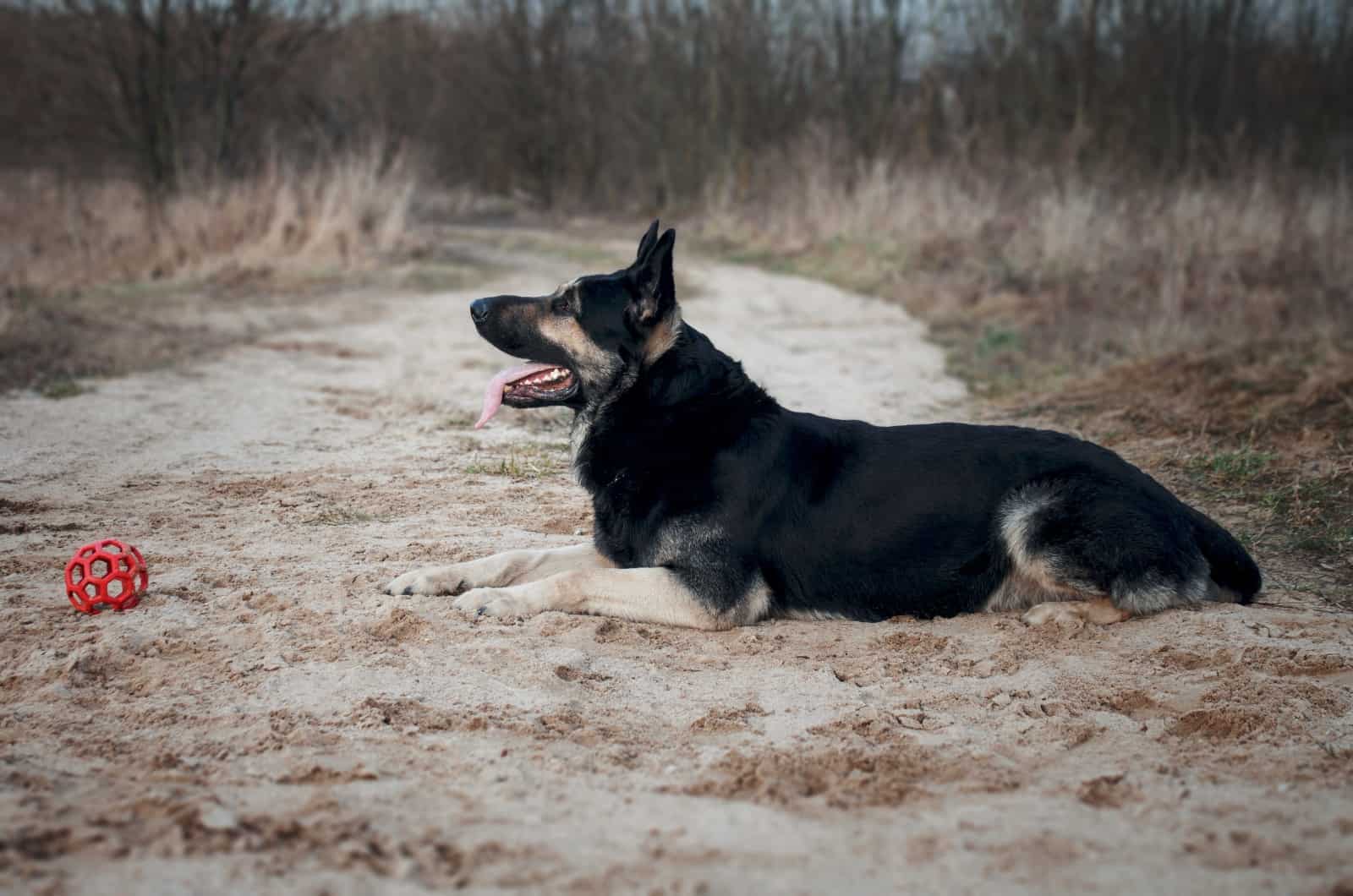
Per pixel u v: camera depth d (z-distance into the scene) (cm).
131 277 1988
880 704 420
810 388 1165
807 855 290
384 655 445
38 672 418
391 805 315
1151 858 289
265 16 2583
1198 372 1095
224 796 316
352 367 1230
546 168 4603
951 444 541
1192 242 1834
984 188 2458
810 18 3766
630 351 527
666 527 514
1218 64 3044
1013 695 430
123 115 2581
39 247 2077
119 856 273
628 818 312
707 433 521
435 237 2600
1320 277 1645
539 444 879
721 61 3806
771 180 3183
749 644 487
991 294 1878
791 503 521
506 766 348
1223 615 507
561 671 437
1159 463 831
